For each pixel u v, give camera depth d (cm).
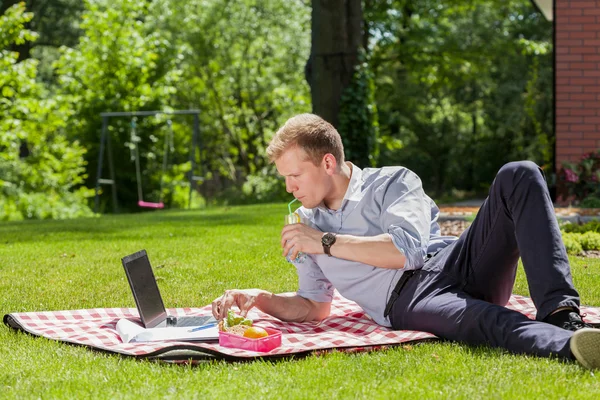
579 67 1345
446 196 2503
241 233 908
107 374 281
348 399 244
